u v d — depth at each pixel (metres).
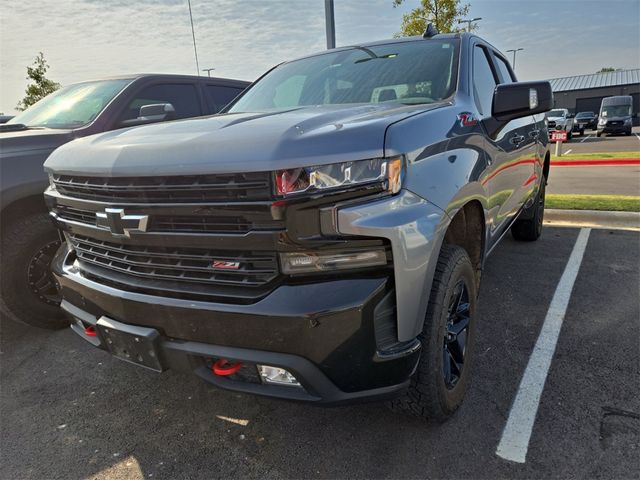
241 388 1.84
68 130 3.69
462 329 2.29
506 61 4.29
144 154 1.80
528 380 2.58
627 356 2.76
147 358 1.95
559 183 9.07
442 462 2.03
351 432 2.26
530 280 4.04
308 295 1.63
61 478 2.08
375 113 2.04
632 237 5.22
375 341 1.71
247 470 2.06
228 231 1.69
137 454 2.21
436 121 2.10
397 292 1.71
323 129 1.70
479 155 2.43
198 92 4.91
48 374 2.97
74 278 2.22
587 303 3.51
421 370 1.99
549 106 2.67
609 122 26.80
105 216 1.94
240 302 1.71
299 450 2.16
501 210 3.07
